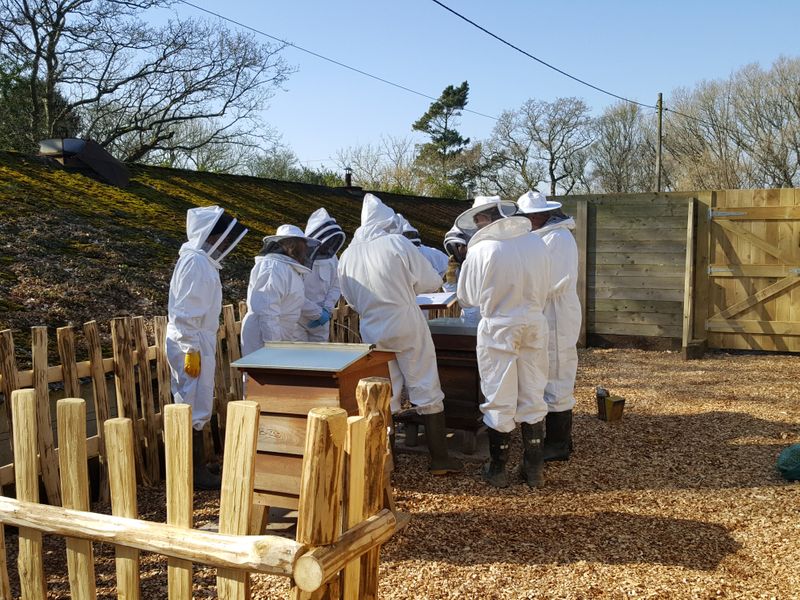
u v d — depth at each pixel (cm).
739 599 323
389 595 334
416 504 457
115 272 686
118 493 230
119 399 484
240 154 2772
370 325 502
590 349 1040
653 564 362
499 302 470
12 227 697
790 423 631
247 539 203
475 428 542
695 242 985
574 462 542
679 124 4731
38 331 426
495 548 385
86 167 943
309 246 556
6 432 418
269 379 374
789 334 949
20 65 1973
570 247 540
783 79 4184
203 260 493
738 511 432
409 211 1636
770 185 4281
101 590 342
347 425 216
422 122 5422
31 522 242
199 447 498
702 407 700
